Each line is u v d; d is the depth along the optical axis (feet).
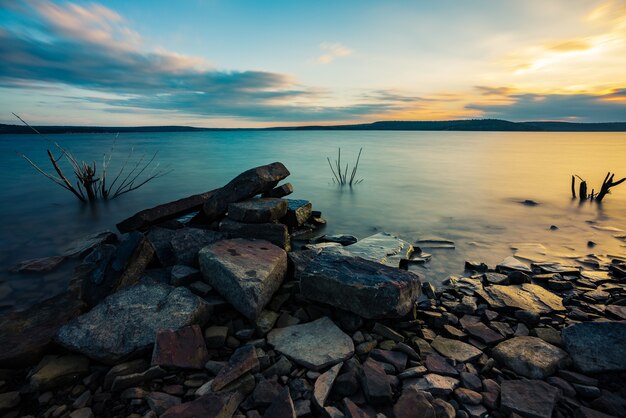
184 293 16.69
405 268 26.61
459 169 111.14
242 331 15.16
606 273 24.86
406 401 11.00
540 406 11.02
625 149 234.79
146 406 11.41
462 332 16.21
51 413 11.16
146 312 15.29
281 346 14.25
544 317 17.37
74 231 40.32
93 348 13.38
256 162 134.41
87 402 11.57
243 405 11.18
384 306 15.46
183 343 13.61
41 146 250.78
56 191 70.23
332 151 208.54
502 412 11.13
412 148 246.88
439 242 34.06
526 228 40.32
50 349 14.16
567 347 14.19
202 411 10.29
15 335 14.53
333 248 28.04
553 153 193.16
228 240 22.91
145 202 59.57
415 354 14.05
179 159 146.51
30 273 25.70
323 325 15.72
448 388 11.91
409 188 74.13
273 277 18.48
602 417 10.57
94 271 20.06
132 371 12.78
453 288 21.63
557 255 29.91
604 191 57.41
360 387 12.15
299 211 34.47
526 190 69.82
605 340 13.70
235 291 16.66
